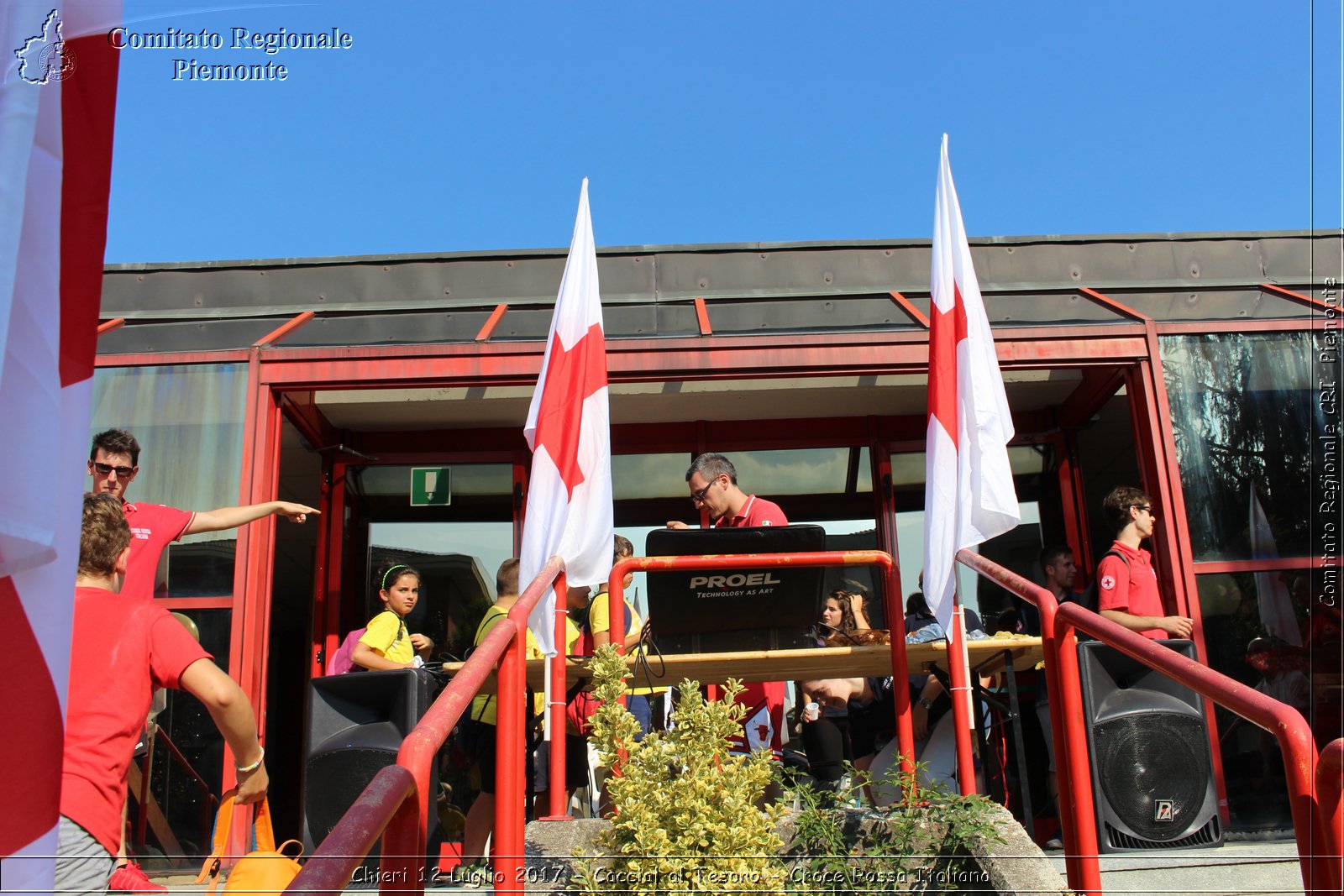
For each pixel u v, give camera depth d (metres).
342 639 7.78
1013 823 3.60
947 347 4.58
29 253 1.92
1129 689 4.19
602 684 3.57
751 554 4.38
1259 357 6.59
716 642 4.55
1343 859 2.26
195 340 7.02
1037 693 5.43
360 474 8.13
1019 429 8.14
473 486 8.12
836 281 7.98
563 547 4.37
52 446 1.89
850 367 6.70
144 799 5.63
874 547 8.16
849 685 5.68
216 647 6.02
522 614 3.29
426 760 2.25
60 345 1.95
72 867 2.56
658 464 8.37
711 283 7.93
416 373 6.61
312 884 1.67
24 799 1.81
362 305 7.79
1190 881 4.02
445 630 7.86
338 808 4.04
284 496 8.86
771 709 6.01
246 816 5.57
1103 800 3.96
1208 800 4.07
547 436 4.47
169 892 3.85
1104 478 8.47
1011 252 7.97
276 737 11.21
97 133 2.05
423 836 2.25
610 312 7.51
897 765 3.93
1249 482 6.30
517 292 7.92
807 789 3.80
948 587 4.29
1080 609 3.41
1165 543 6.20
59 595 1.89
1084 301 7.42
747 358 6.70
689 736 3.46
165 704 5.80
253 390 6.52
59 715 1.86
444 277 7.97
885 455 8.20
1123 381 7.12
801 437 8.27
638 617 5.67
